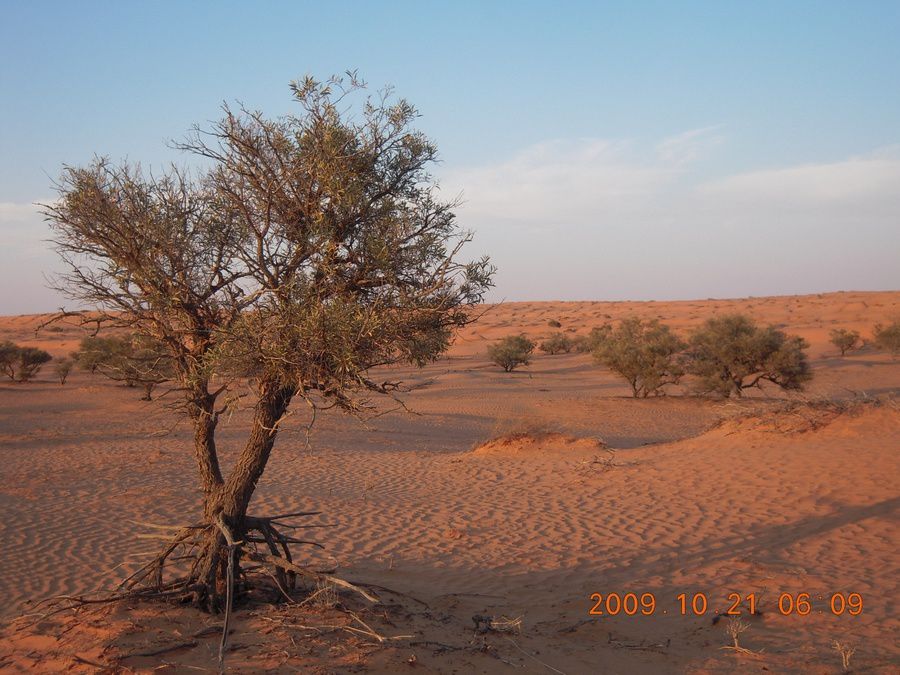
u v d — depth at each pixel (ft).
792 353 107.24
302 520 38.88
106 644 16.46
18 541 33.71
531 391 132.77
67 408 104.73
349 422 88.38
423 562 31.12
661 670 18.63
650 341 120.78
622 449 60.75
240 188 17.89
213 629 17.71
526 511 40.37
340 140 17.28
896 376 139.03
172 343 18.85
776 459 46.47
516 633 20.98
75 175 17.63
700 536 33.42
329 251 16.76
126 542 33.88
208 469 20.35
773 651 20.01
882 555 28.71
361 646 17.35
